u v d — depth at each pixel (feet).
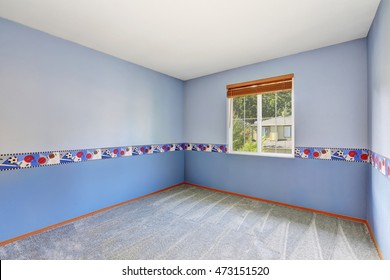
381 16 5.43
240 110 11.29
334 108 8.20
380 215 5.70
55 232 7.06
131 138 10.31
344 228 7.28
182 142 13.74
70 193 7.93
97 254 5.77
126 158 10.07
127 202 10.09
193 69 11.32
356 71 7.73
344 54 7.95
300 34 7.35
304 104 8.86
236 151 11.44
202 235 6.85
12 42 6.47
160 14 6.11
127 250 5.98
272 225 7.57
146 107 11.09
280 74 9.48
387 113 5.02
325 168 8.48
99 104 8.88
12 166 6.49
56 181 7.53
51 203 7.39
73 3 5.58
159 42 7.98
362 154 7.68
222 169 11.82
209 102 12.32
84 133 8.36
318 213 8.66
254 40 7.80
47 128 7.27
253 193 10.60
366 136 7.59
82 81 8.27
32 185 6.93
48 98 7.29
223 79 11.60
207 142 12.50
